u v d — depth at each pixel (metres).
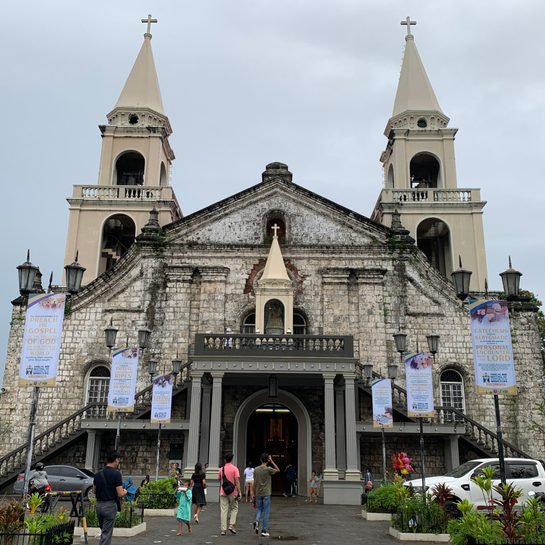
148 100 40.00
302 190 31.81
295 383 26.23
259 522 14.30
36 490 17.67
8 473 24.41
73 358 29.38
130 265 30.81
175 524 16.47
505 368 13.61
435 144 38.38
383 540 13.62
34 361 13.65
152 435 26.34
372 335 29.33
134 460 26.03
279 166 32.69
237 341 25.17
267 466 13.86
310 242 31.14
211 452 22.91
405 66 41.59
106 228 36.81
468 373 29.03
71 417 25.50
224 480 14.73
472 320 14.04
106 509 10.45
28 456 13.06
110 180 37.34
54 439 25.31
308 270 30.50
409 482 17.08
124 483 18.97
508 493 10.99
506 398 28.58
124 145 38.28
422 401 17.31
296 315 30.19
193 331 29.47
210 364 23.89
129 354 20.30
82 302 30.19
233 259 30.69
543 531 9.99
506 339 13.80
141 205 35.66
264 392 26.58
